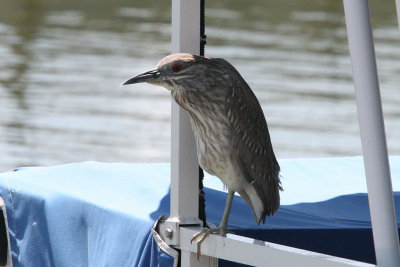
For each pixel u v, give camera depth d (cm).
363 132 396
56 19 4209
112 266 601
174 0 563
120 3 4859
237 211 666
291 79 2812
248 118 573
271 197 596
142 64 3119
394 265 393
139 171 792
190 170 545
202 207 554
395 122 2191
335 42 3684
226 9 4603
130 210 612
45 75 2853
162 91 2642
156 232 552
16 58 3161
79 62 3127
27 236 721
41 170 799
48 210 693
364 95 393
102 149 1906
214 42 3541
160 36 3812
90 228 646
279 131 2112
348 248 607
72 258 662
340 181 831
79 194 677
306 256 434
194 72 545
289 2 4972
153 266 560
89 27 4016
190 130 548
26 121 2159
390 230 394
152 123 2189
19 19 4166
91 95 2539
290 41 3662
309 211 689
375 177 394
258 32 3869
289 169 878
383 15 4238
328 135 2072
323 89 2664
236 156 565
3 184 763
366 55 392
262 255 466
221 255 503
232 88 561
